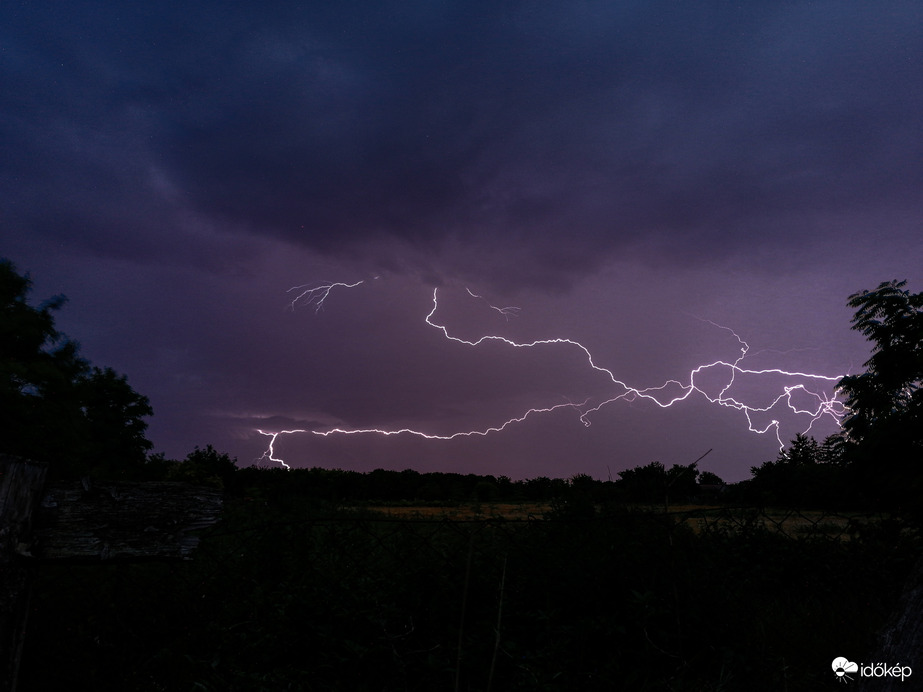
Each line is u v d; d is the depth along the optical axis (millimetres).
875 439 5152
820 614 3996
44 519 1824
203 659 2686
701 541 4059
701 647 3008
